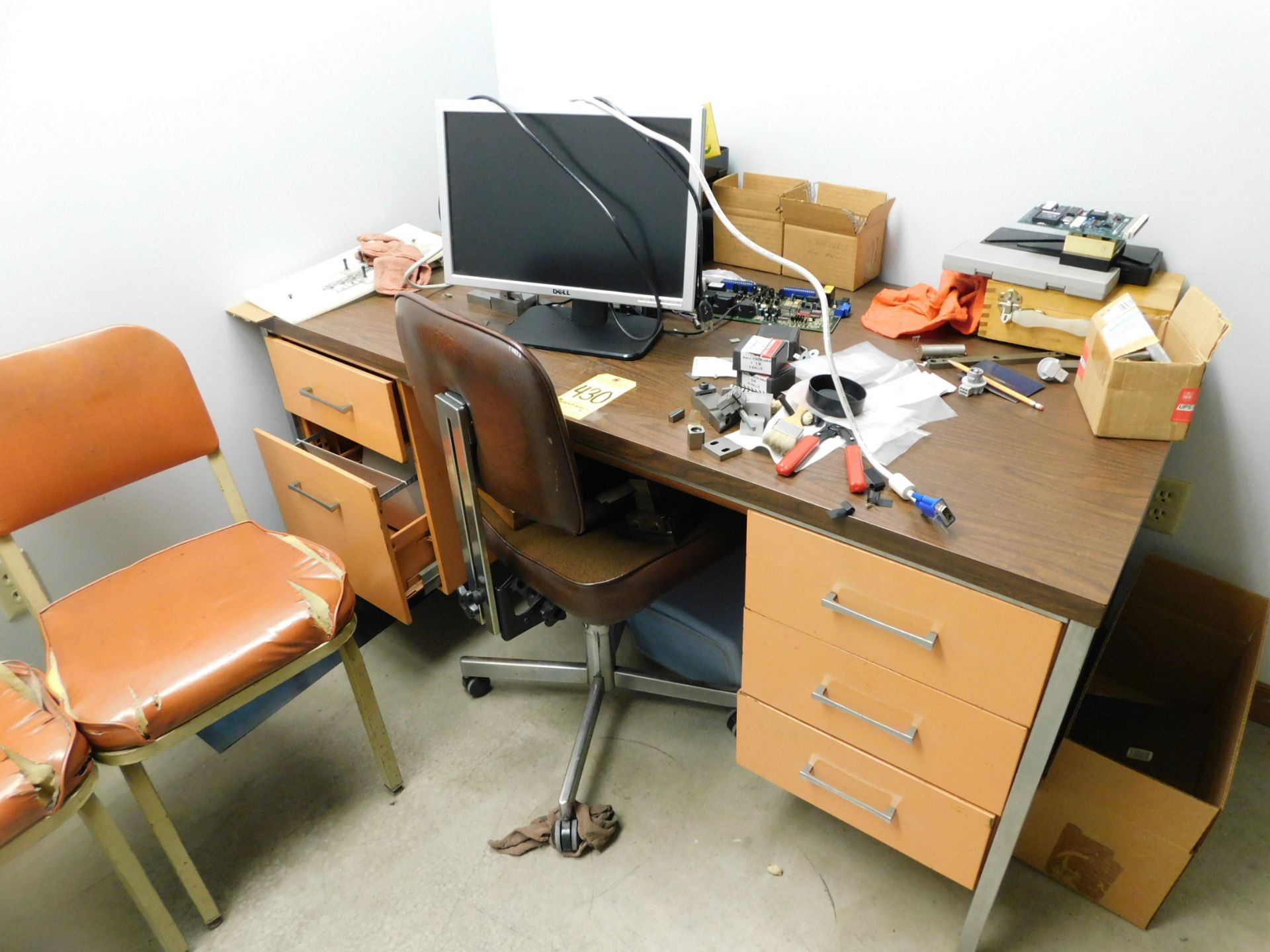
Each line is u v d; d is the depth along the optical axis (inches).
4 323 53.2
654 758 59.4
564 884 51.1
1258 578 56.2
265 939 48.8
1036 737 35.2
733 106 64.6
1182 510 57.1
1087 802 44.9
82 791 40.6
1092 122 49.5
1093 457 38.8
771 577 40.6
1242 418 51.8
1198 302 41.6
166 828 45.5
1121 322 41.3
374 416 58.1
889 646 37.9
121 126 54.7
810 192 63.1
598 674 61.2
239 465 69.8
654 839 53.7
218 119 59.2
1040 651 32.7
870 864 51.7
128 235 57.2
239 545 53.7
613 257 51.8
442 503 62.0
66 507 50.4
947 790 40.2
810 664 42.1
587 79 72.2
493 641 71.0
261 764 60.2
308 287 63.9
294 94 62.9
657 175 48.7
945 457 39.4
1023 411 43.3
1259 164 45.3
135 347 51.3
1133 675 60.4
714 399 43.5
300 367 62.0
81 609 48.3
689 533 51.1
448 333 40.0
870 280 61.9
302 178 65.7
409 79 70.6
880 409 43.5
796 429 39.9
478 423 42.5
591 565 49.5
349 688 66.7
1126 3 45.8
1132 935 47.1
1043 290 47.2
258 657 45.4
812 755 45.7
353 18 64.7
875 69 56.2
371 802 57.0
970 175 55.5
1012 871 51.1
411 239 70.1
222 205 61.4
